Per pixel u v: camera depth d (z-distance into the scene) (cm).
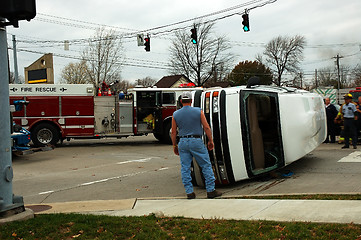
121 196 737
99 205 626
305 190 680
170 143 1812
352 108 1218
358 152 1128
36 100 1683
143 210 580
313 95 945
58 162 1280
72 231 464
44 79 3253
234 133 742
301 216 488
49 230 468
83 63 4706
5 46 509
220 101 744
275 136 854
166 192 751
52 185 888
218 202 602
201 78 5409
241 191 714
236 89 768
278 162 800
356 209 502
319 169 884
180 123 660
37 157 1420
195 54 5322
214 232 443
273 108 860
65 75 5194
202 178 754
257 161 809
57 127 1720
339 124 1427
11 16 471
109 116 1770
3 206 506
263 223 466
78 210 598
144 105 1803
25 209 547
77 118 1730
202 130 682
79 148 1717
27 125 1678
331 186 696
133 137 2381
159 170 1043
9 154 517
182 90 1822
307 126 828
